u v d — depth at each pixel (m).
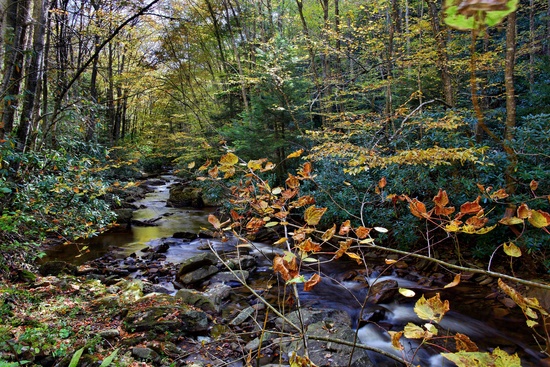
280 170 8.70
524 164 4.55
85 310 3.66
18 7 4.49
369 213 6.02
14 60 4.43
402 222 5.56
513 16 3.90
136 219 9.50
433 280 4.89
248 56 11.29
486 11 0.29
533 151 4.45
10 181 3.77
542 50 9.31
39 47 4.82
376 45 7.59
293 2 14.91
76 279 4.83
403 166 5.61
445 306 0.94
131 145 11.89
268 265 5.93
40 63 4.86
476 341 3.49
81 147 4.96
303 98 8.34
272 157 8.80
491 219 4.78
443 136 5.29
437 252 5.52
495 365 0.72
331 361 2.91
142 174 16.20
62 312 3.46
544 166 4.59
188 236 7.74
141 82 8.49
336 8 8.46
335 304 4.40
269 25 12.72
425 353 3.29
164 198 12.71
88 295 4.16
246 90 11.89
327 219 6.30
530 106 6.84
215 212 10.09
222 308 4.28
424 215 1.06
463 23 0.31
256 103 8.59
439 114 5.46
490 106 8.75
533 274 4.46
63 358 2.69
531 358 3.20
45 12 5.08
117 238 7.71
